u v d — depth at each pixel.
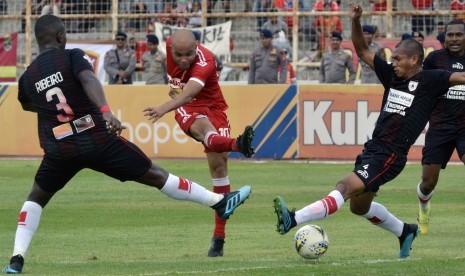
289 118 54.94
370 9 65.12
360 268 21.19
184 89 24.02
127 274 20.75
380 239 28.05
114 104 56.69
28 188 42.78
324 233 22.73
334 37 57.22
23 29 70.94
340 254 24.89
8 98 58.44
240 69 67.19
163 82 59.66
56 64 20.78
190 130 25.00
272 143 55.28
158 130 56.25
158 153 56.25
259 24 67.69
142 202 37.94
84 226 31.28
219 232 25.00
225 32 65.94
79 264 22.94
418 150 53.97
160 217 33.53
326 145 54.66
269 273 20.48
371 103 53.97
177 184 22.25
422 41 54.75
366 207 22.91
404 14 63.75
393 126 22.20
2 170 50.88
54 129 20.89
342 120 54.34
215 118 25.42
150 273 20.84
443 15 63.16
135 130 56.50
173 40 24.23
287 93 54.91
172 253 25.48
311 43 66.00
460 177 47.12
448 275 20.30
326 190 41.50
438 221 32.22
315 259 22.94
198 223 32.03
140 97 56.34
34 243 27.45
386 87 22.67
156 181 22.03
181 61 24.23
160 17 67.44
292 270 20.89
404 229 23.64
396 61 22.17
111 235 29.14
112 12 68.12
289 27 66.44
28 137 58.38
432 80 22.11
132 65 61.38
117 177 21.59
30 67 21.08
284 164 53.06
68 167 21.22
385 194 40.19
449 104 28.61
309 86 54.66
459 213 34.34
